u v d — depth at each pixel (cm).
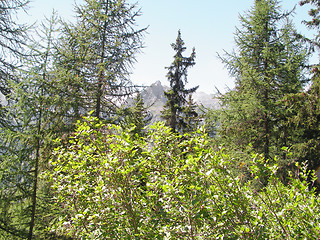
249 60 1287
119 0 1116
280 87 1217
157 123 456
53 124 813
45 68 796
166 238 318
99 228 371
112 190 354
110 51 1109
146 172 401
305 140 1192
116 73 1075
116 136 375
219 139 1198
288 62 1125
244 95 1189
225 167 315
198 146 352
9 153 710
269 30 1271
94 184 417
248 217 306
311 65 1312
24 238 718
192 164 324
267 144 1191
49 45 824
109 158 352
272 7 1265
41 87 782
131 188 368
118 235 365
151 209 377
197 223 329
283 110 1133
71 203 424
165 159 428
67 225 426
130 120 1085
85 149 395
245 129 1216
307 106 1047
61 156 441
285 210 315
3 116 827
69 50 998
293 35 1327
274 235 318
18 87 747
